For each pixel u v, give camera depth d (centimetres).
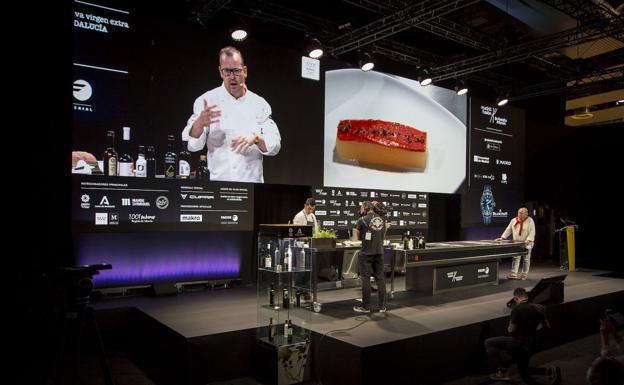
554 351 559
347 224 823
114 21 588
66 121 438
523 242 773
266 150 716
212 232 700
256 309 527
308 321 475
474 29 790
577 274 888
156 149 619
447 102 964
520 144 1105
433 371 438
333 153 798
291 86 744
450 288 658
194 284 675
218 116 671
